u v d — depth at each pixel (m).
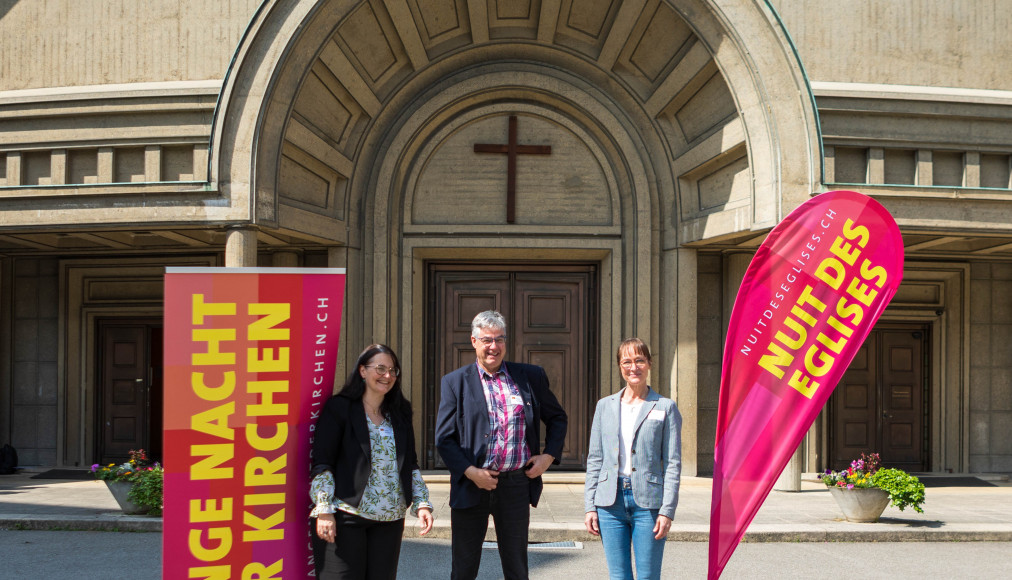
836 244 4.44
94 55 8.73
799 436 4.26
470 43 10.03
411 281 10.23
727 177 9.22
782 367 4.36
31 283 11.18
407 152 10.24
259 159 8.07
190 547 3.44
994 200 8.38
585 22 9.78
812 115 8.19
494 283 10.77
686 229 9.89
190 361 3.47
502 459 4.09
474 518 4.11
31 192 8.30
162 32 8.66
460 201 10.39
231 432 3.50
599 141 10.41
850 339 4.39
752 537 6.89
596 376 10.59
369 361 3.65
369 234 10.09
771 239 4.44
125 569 5.79
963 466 11.20
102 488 9.24
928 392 11.41
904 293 11.35
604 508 3.99
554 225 10.30
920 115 8.69
